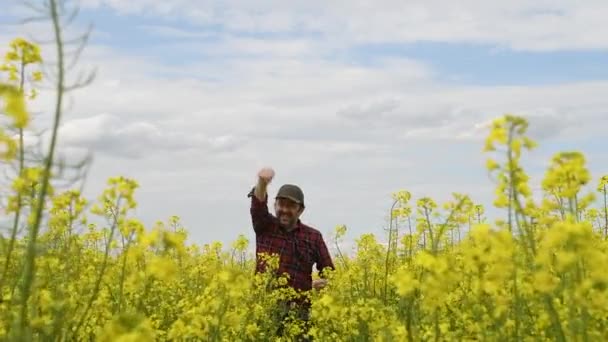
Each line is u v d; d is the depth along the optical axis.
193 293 6.92
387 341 4.76
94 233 8.05
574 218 3.61
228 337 6.05
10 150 3.50
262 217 7.58
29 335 3.54
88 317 4.79
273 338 6.85
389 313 6.02
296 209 7.61
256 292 6.80
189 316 4.73
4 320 4.08
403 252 8.42
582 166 3.63
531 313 4.57
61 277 4.89
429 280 3.83
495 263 3.82
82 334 4.74
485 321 4.24
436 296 3.88
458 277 3.90
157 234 3.74
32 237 3.41
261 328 6.79
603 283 3.35
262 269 7.62
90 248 7.82
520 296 4.31
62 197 4.39
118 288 5.64
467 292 4.91
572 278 3.67
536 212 4.32
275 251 7.60
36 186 3.67
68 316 4.41
